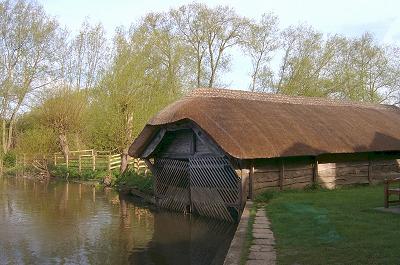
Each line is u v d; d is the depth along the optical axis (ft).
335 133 55.26
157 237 42.57
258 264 23.21
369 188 54.44
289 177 51.57
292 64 129.18
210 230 45.14
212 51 137.49
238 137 45.91
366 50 134.62
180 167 57.16
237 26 135.13
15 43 128.06
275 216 36.37
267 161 49.26
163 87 104.32
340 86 127.03
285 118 53.72
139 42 99.19
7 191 79.56
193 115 48.29
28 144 116.26
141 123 88.63
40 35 129.18
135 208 60.18
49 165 112.88
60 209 59.52
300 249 25.75
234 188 47.67
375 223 31.07
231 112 50.37
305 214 36.27
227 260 24.41
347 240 26.89
